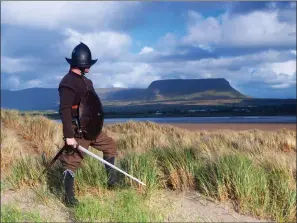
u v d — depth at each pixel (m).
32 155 7.95
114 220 4.58
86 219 4.61
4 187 5.92
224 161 5.96
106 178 5.62
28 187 6.00
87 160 6.19
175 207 5.12
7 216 4.66
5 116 14.16
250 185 5.35
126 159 6.29
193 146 7.82
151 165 6.05
